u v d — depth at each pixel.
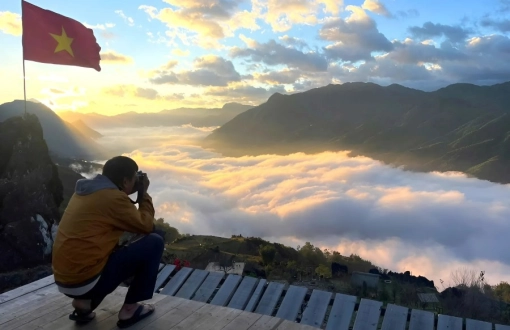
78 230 3.29
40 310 4.07
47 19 7.80
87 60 8.23
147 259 3.62
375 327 4.82
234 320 3.95
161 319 3.94
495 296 29.28
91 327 3.75
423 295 25.88
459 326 4.75
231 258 38.75
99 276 3.41
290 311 5.16
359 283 31.19
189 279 6.00
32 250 14.80
